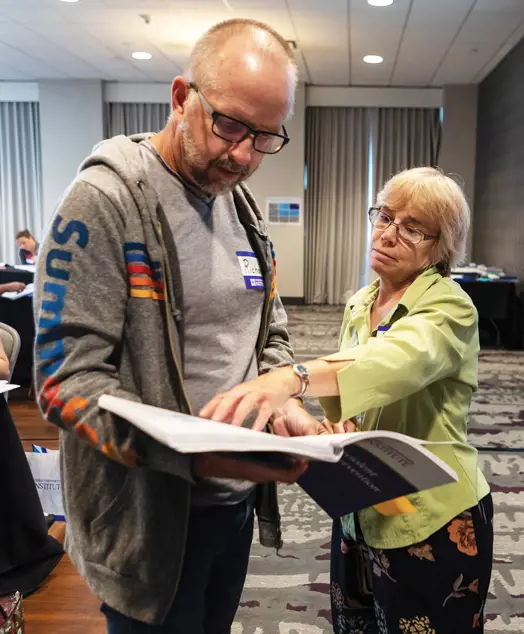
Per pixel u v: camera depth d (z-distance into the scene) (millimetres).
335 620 1465
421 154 9820
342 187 9969
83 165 925
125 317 900
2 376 2084
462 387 1245
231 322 1057
